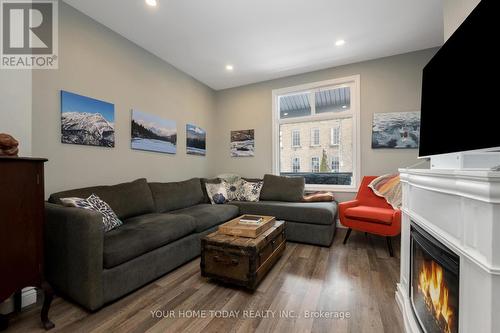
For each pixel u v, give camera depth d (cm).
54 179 209
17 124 166
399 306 157
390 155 332
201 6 225
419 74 317
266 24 256
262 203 329
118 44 269
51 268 174
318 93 394
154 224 209
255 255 176
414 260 139
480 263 72
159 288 184
